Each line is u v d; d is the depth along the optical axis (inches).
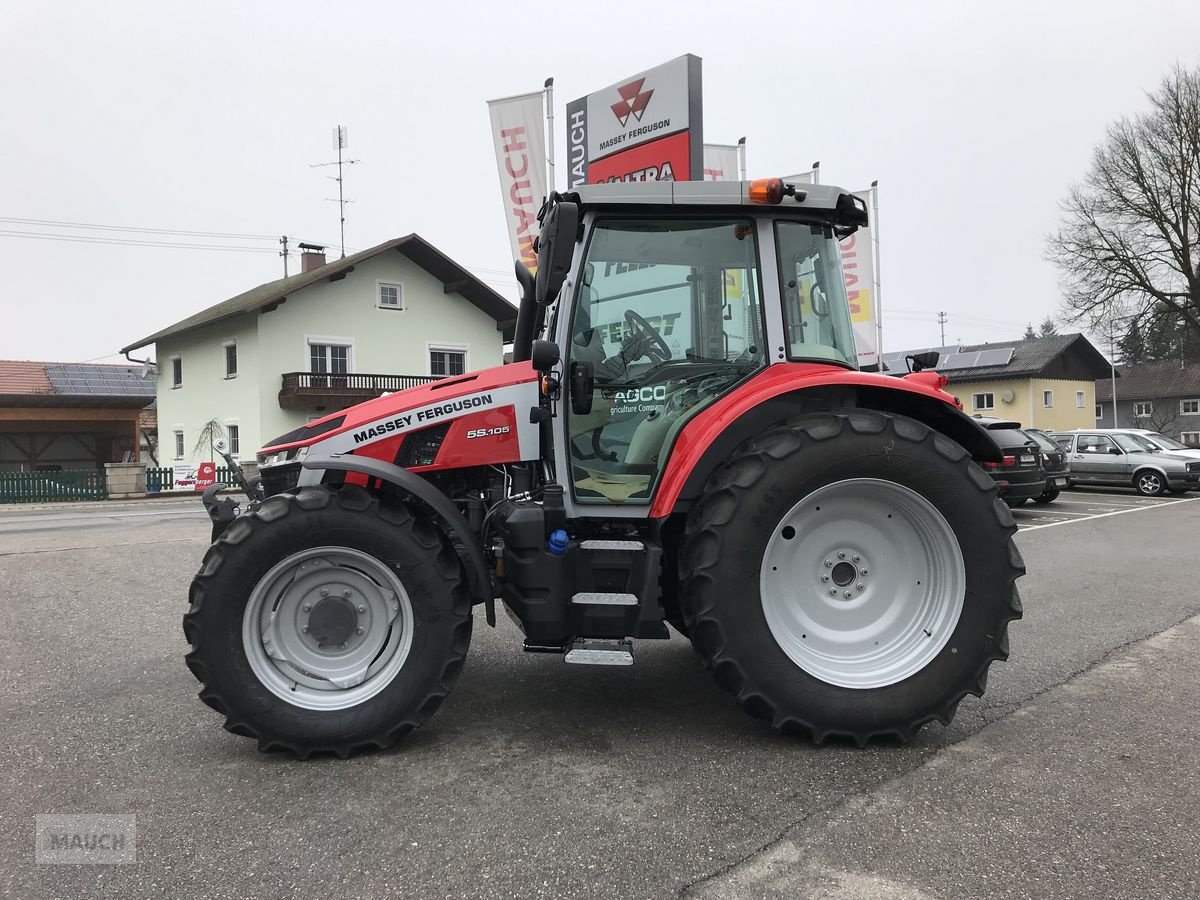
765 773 111.3
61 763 117.2
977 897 81.0
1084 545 352.5
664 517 124.0
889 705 118.5
